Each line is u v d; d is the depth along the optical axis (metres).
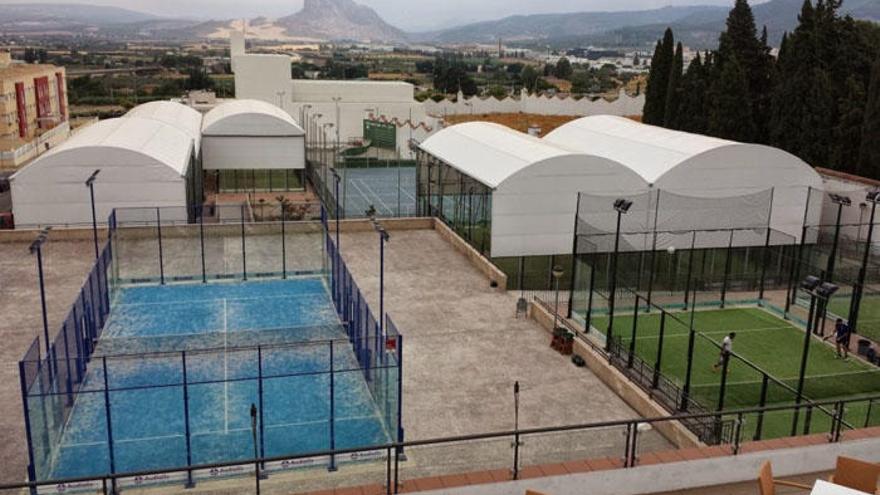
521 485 13.16
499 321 30.27
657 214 36.34
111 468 17.92
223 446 19.66
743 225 37.47
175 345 26.27
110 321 29.22
